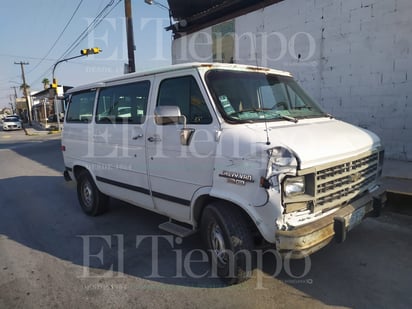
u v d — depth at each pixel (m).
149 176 4.04
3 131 37.00
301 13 8.39
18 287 3.46
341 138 3.25
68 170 5.93
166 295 3.19
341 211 3.02
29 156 13.92
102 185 5.08
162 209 4.02
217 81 3.46
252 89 3.67
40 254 4.22
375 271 3.44
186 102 3.55
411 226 4.49
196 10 12.28
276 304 2.97
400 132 6.96
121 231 4.86
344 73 7.70
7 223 5.48
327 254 3.81
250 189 2.82
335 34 7.74
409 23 6.54
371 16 7.06
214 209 3.20
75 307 3.07
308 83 8.50
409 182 5.44
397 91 6.89
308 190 2.78
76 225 5.20
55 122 36.34
